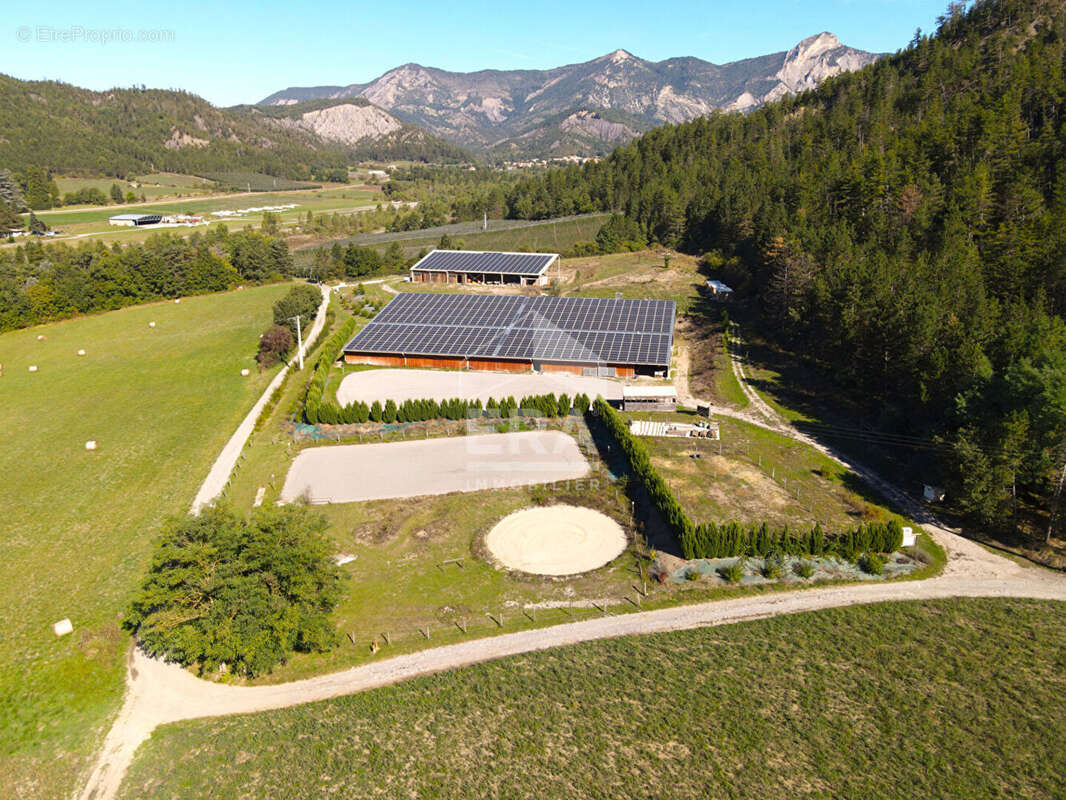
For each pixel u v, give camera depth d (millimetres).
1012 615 45969
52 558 54375
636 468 65000
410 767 34188
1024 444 54938
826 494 63156
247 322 128625
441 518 59812
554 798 32156
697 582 50750
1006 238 94688
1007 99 136500
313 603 43625
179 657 41375
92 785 34125
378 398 88000
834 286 92750
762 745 35125
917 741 35219
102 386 96000
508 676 40875
